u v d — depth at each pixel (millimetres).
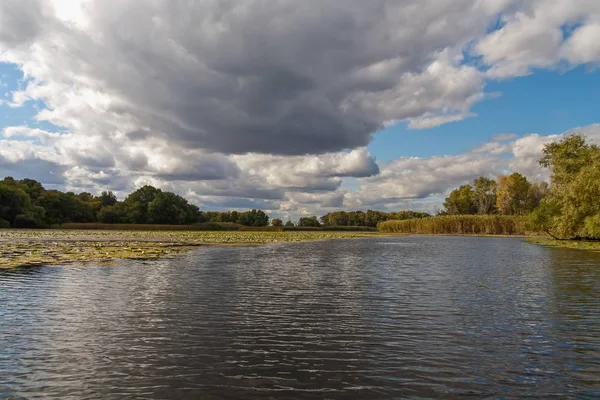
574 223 47531
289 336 9125
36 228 97750
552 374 6938
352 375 6875
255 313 11297
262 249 38750
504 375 6895
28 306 12008
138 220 123750
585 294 14344
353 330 9609
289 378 6742
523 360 7613
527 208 113938
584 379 6723
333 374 6918
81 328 9664
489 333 9367
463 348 8297
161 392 6184
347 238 74375
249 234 83438
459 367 7250
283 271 21016
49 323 10094
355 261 27156
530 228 60000
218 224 126625
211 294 14125
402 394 6152
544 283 16984
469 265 24547
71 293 14047
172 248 36906
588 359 7652
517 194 117125
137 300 12992
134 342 8617
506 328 9805
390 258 29844
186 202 135000
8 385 6406
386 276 19250
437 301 13094
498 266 23906
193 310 11617
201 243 46406
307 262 26156
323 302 12867
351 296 13914
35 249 31469
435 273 20516
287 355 7859
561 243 49812
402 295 14148
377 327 9875
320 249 40375
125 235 66688
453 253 35125
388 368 7199
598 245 45062
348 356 7812
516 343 8641
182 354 7887
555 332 9461
